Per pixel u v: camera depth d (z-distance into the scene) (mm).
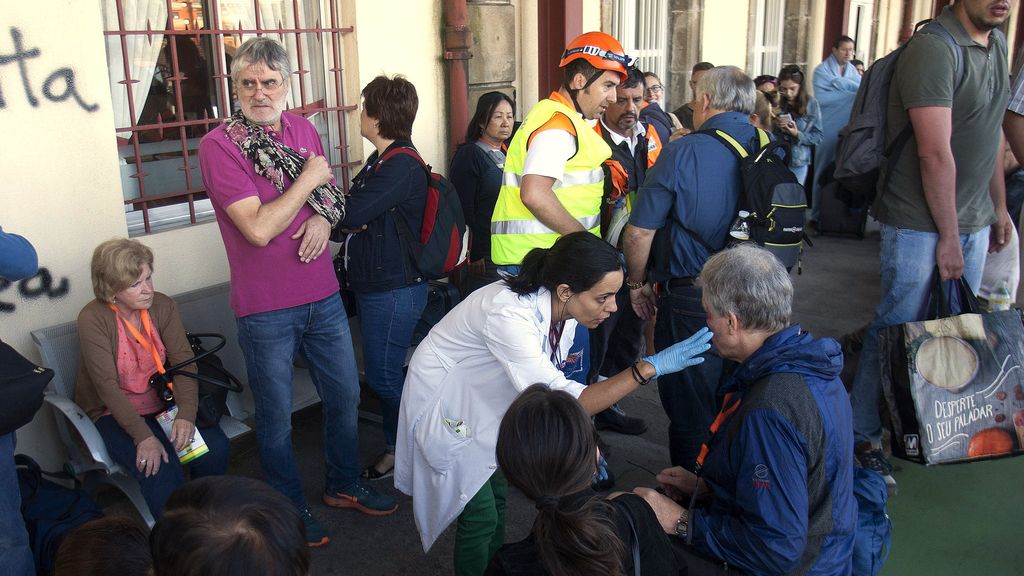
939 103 3205
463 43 4598
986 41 3340
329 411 3139
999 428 3334
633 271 3232
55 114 3037
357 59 4258
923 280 3484
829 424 2002
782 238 2994
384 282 3227
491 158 4262
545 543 1438
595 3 6246
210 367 3084
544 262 2277
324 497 3344
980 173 3484
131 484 2990
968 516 3410
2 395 2109
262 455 2955
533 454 1492
